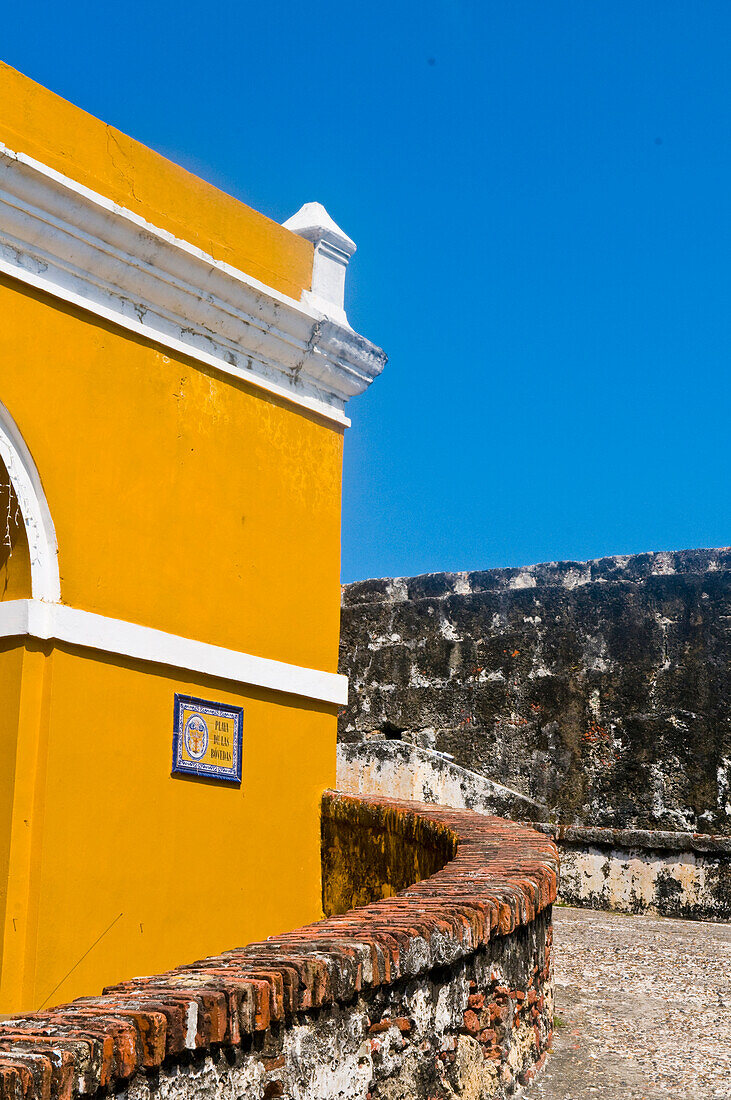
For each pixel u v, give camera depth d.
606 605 11.72
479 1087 3.89
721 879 10.09
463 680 12.33
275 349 7.51
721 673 10.93
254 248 7.38
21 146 5.90
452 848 6.16
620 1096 4.45
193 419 6.91
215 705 6.81
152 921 6.23
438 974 3.65
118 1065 2.34
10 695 5.73
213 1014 2.59
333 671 7.80
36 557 5.87
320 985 2.95
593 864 10.70
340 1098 3.01
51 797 5.74
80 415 6.18
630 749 11.16
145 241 6.46
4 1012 5.41
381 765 11.84
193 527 6.81
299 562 7.63
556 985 6.59
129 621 6.30
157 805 6.36
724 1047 5.24
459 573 12.86
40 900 5.60
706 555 11.49
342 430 8.21
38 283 6.01
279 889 7.13
